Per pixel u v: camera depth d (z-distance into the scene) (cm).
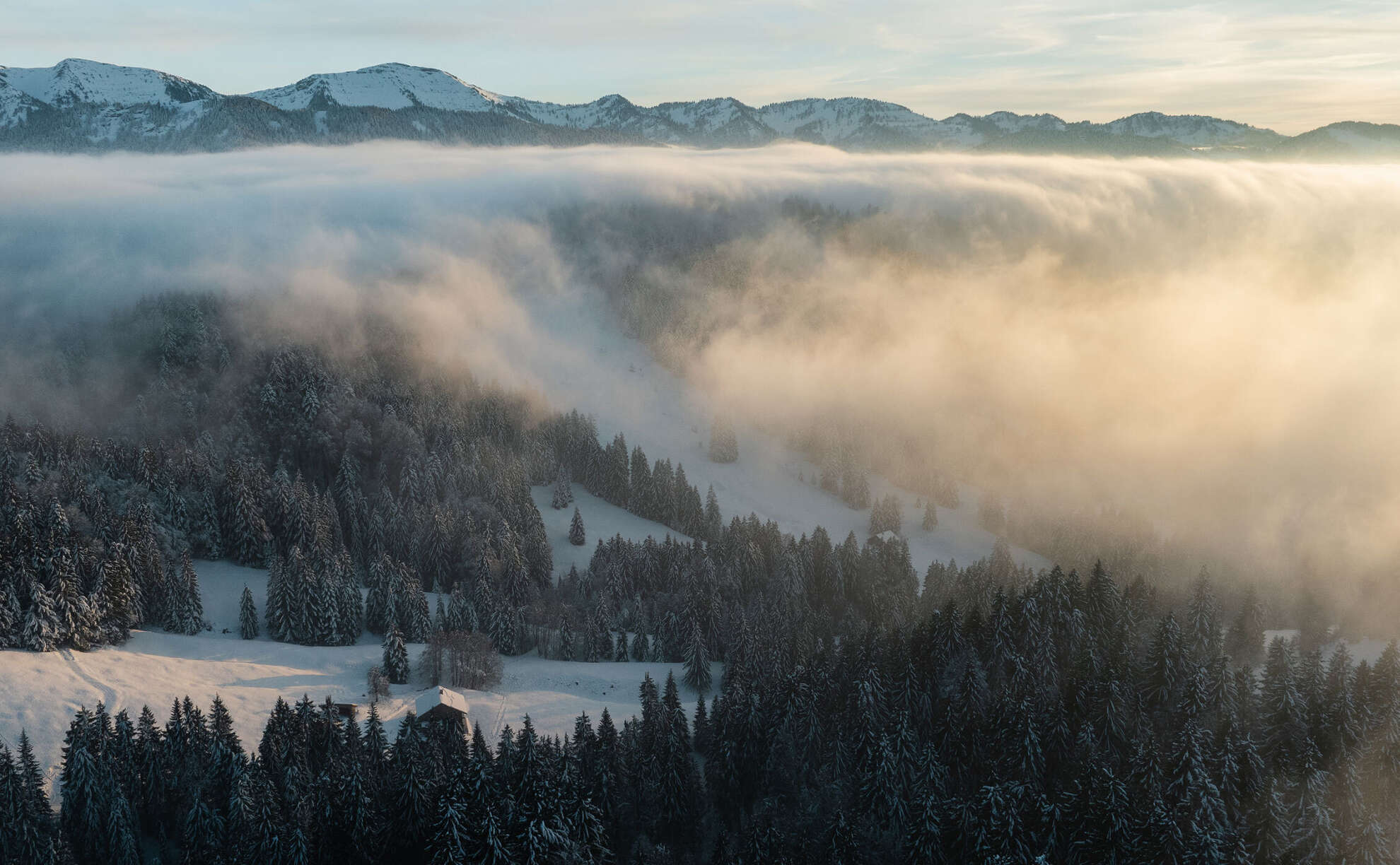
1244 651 12069
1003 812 6944
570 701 10906
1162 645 8938
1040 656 9169
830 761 8550
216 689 10231
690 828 8212
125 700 9612
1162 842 6494
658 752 8294
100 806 7406
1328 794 7475
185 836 7394
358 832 7062
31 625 10181
